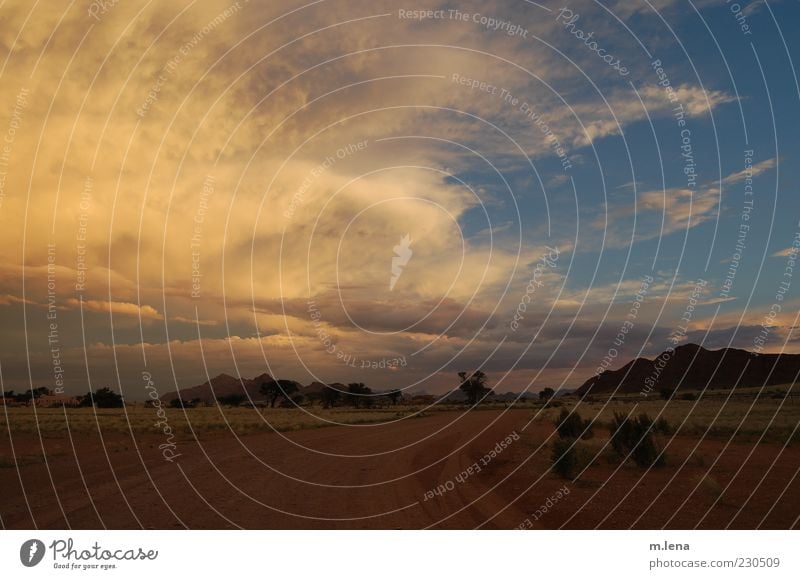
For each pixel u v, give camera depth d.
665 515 9.34
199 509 9.66
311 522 8.94
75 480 12.48
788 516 9.06
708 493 10.82
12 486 11.65
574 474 13.57
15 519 8.79
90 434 26.55
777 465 13.93
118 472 13.88
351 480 13.09
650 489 11.51
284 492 11.42
